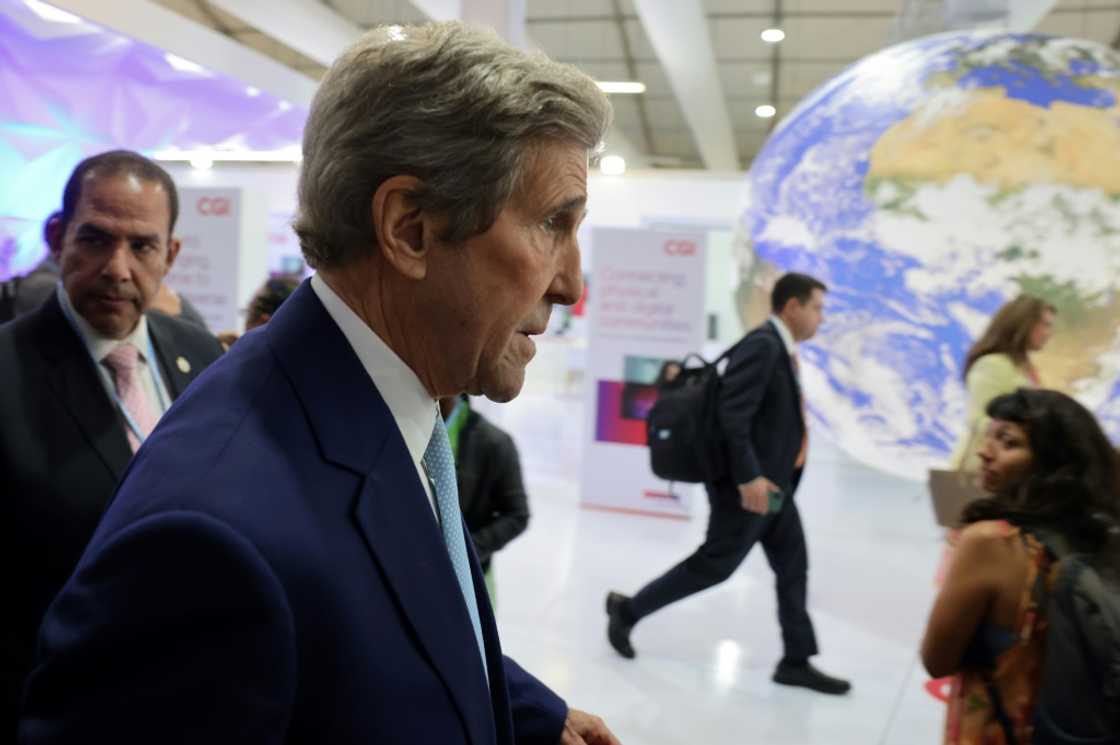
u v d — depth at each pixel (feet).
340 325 2.16
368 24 21.68
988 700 4.74
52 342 4.21
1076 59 10.62
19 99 10.18
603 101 2.20
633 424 18.90
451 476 2.45
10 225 10.21
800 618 10.48
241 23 23.31
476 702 2.03
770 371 9.93
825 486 22.59
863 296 10.60
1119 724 4.07
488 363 2.21
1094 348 9.73
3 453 3.89
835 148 11.09
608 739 3.21
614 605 11.13
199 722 1.55
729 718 9.62
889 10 22.24
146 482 1.75
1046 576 4.59
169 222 4.56
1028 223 9.84
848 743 9.15
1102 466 4.85
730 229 28.12
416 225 2.05
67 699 1.59
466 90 1.99
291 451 1.91
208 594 1.58
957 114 10.35
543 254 2.16
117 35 10.69
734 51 26.18
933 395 10.50
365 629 1.83
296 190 2.27
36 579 3.91
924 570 15.38
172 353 5.08
